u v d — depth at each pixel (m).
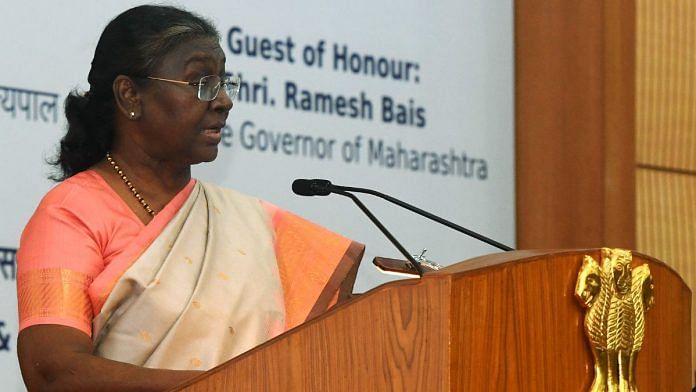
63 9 5.45
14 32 5.33
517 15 6.90
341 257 4.24
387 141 6.25
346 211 6.05
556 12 7.03
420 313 2.47
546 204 6.87
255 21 5.90
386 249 6.14
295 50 6.00
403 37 6.39
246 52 5.86
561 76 7.03
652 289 2.81
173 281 3.75
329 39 6.12
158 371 3.21
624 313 2.70
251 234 4.11
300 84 6.00
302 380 2.57
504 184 6.72
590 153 7.09
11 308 5.20
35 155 5.32
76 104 4.03
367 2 6.28
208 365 3.70
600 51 7.18
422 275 2.53
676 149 7.52
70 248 3.66
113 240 3.76
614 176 7.18
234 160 5.77
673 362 2.92
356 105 6.16
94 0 5.53
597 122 7.13
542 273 2.61
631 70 7.31
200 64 3.88
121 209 3.83
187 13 3.98
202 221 4.00
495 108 6.72
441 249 6.36
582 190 7.06
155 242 3.78
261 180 5.84
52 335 3.47
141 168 3.92
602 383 2.65
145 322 3.67
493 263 2.55
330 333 2.55
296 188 3.40
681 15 7.61
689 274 7.47
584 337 2.66
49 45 5.40
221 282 3.86
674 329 2.93
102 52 3.93
